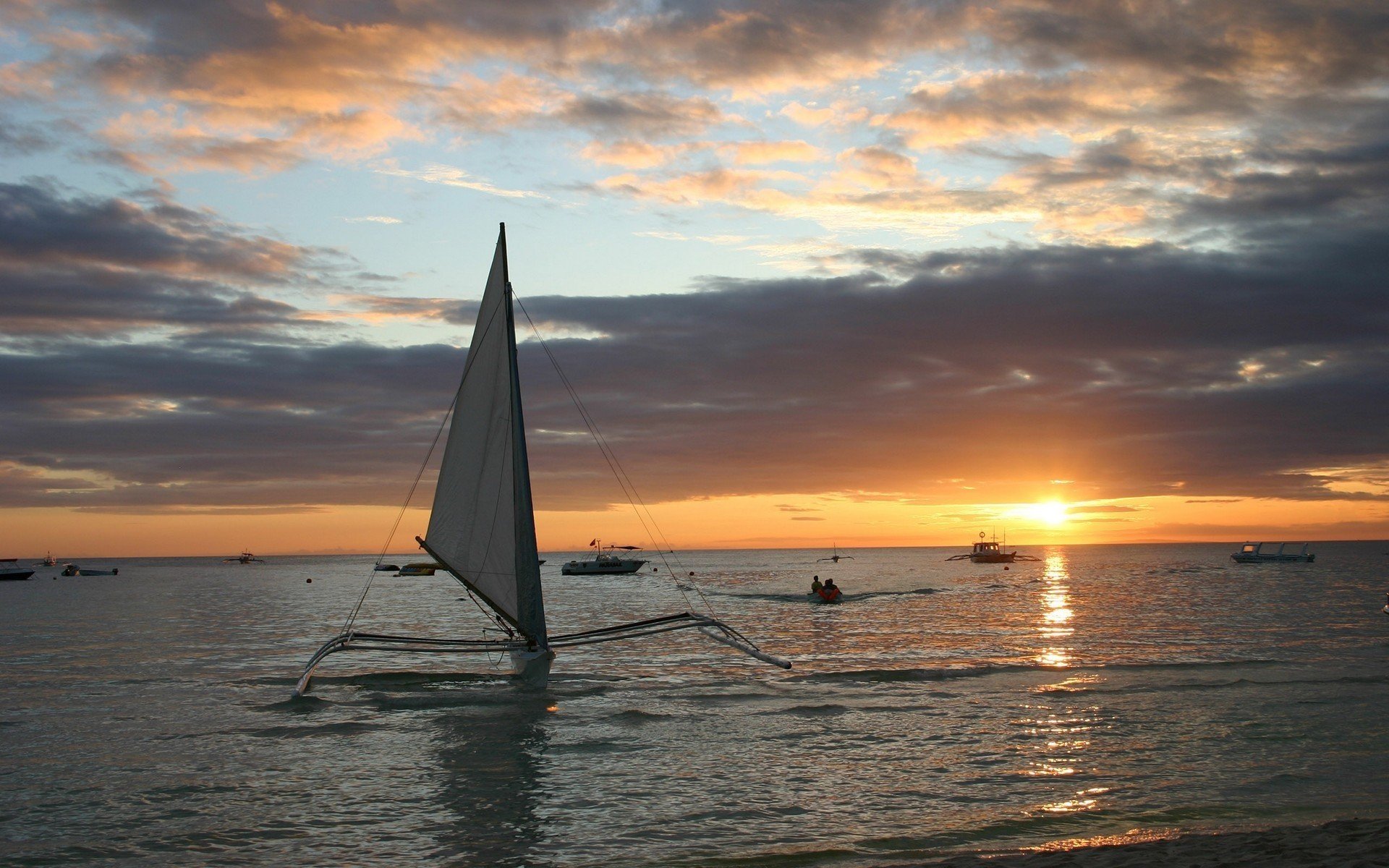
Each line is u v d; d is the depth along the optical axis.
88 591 126.12
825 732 24.11
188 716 26.89
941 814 17.22
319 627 60.31
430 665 36.81
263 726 25.41
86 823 17.05
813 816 17.14
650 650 43.22
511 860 14.98
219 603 92.56
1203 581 119.44
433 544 30.14
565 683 32.47
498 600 30.11
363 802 18.20
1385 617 59.16
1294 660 37.00
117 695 30.70
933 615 65.62
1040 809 17.41
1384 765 20.39
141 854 15.47
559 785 19.33
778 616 66.56
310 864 14.89
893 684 31.80
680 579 152.38
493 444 29.94
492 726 25.30
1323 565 181.50
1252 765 20.47
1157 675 32.94
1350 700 27.61
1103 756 21.33
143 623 64.94
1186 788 18.73
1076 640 46.34
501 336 29.58
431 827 16.62
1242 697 28.38
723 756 21.67
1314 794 18.28
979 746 22.42
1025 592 95.38
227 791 19.02
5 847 15.82
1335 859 14.13
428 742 23.33
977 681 32.16
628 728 24.78
